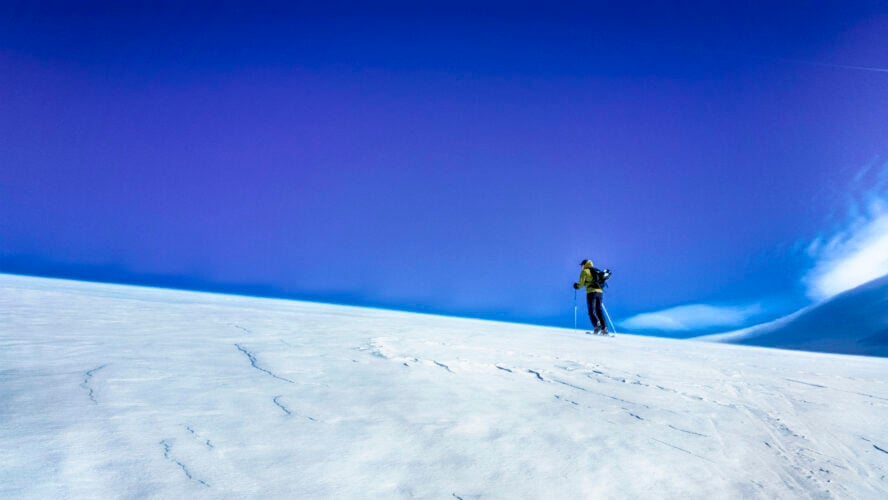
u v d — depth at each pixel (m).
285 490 1.25
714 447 2.05
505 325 12.28
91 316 4.94
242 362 2.93
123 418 1.69
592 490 1.46
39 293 7.96
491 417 2.16
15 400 1.78
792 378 4.44
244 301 13.39
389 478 1.40
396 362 3.42
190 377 2.40
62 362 2.50
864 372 5.73
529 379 3.23
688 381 3.70
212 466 1.36
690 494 1.52
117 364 2.55
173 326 4.58
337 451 1.57
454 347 4.64
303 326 5.67
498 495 1.36
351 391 2.41
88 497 1.11
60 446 1.39
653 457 1.83
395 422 1.95
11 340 3.04
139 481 1.22
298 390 2.34
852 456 2.14
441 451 1.67
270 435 1.66
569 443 1.89
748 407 2.92
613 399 2.80
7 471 1.20
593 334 10.43
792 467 1.91
